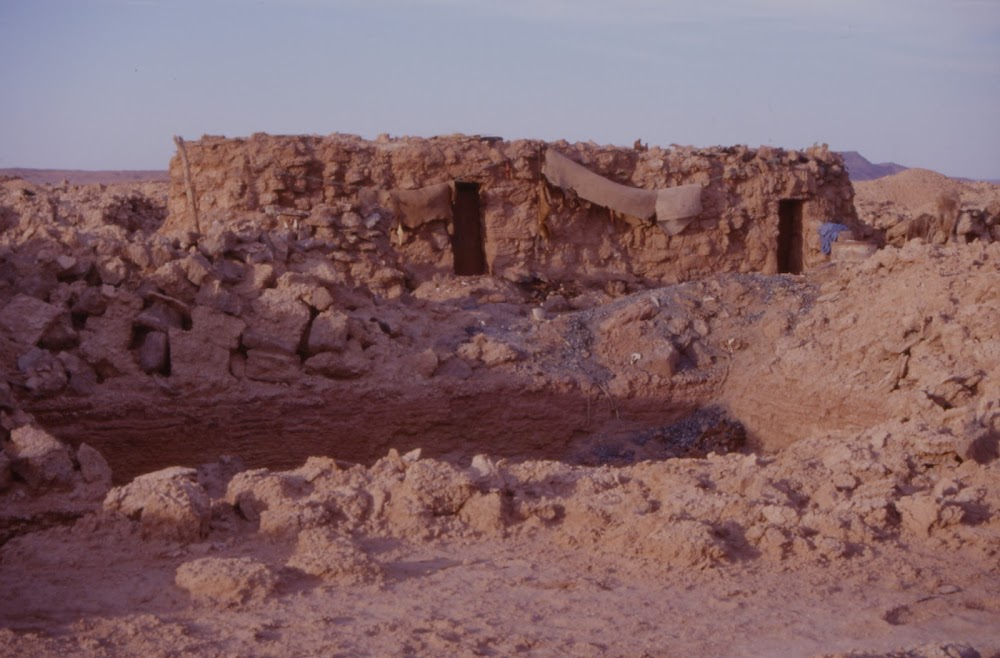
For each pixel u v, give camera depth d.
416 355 14.77
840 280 16.58
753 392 15.29
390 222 20.70
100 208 26.64
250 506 8.51
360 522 8.39
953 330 13.62
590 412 15.15
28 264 13.44
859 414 13.92
